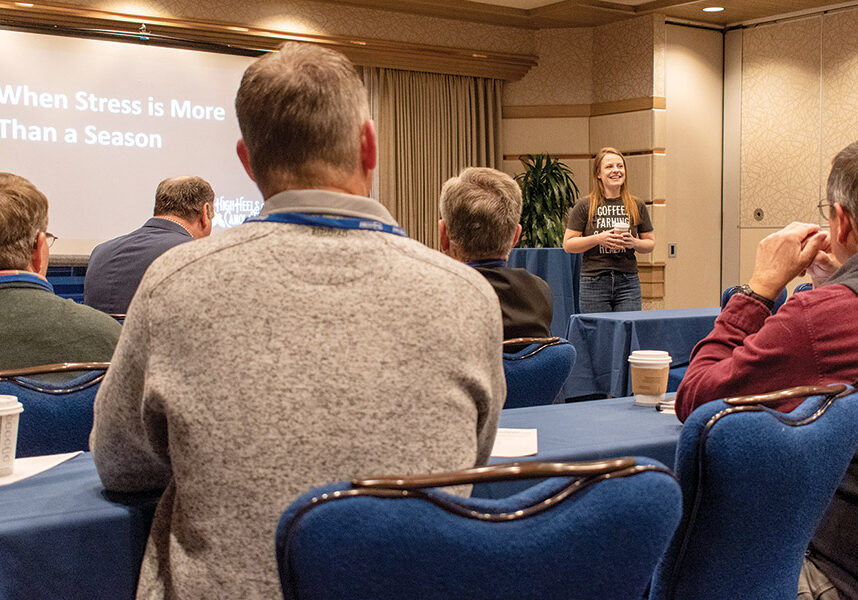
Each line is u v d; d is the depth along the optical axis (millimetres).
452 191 2256
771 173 7746
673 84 7699
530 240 7828
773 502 1147
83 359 1790
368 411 973
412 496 822
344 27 7266
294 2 7043
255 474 959
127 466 1151
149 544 1076
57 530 1104
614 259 5309
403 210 7684
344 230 1025
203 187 3750
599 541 850
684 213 7859
